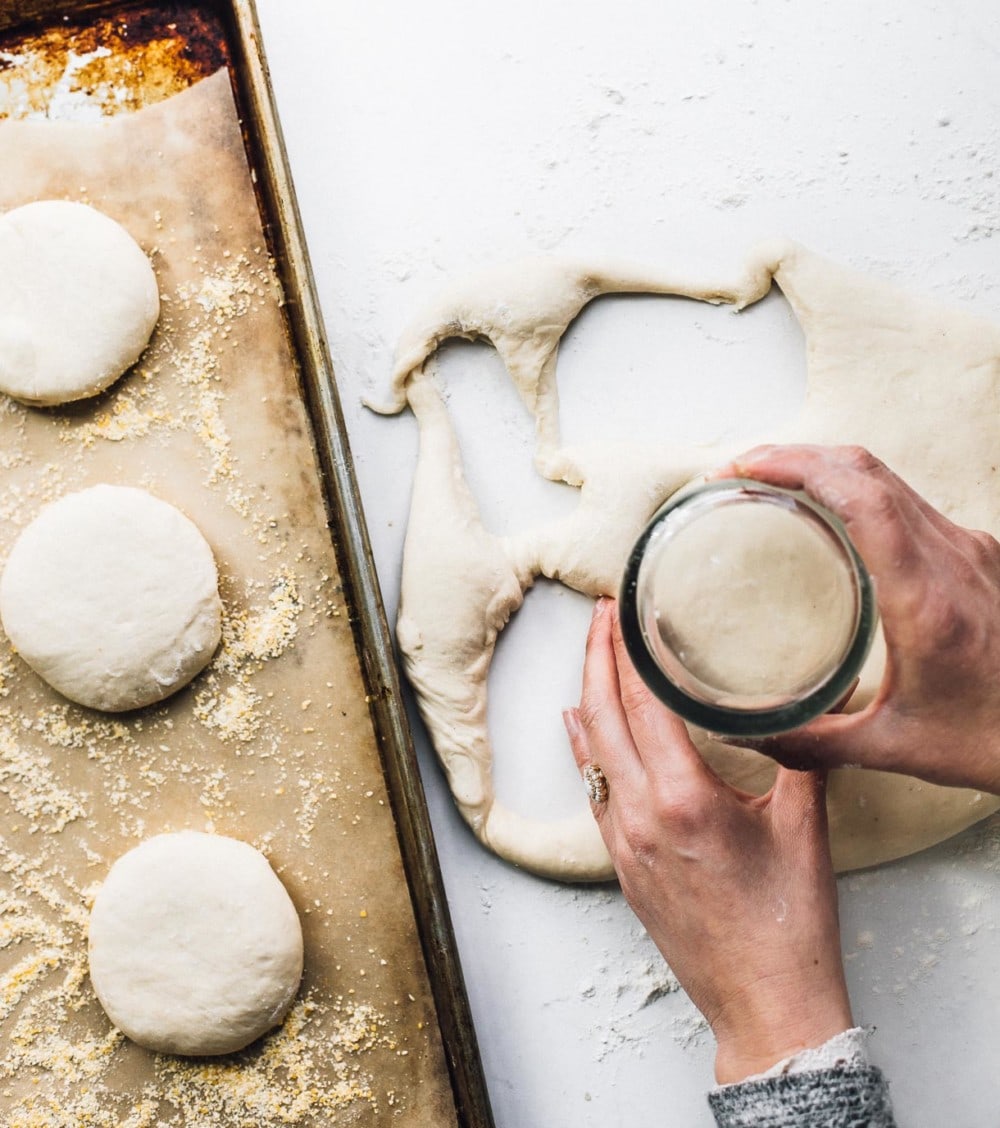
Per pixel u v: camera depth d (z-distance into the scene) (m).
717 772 0.94
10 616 0.95
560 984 1.00
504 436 1.02
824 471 0.76
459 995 0.92
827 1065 0.78
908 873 1.00
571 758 1.00
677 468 0.97
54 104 0.97
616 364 1.02
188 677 0.96
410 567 0.98
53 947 0.96
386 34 1.04
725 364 1.02
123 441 0.98
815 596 0.69
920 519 0.79
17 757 0.96
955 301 1.03
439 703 0.98
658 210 1.03
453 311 0.99
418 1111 0.95
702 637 0.69
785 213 1.03
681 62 1.04
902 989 1.00
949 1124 0.99
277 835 0.96
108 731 0.97
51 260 0.95
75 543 0.95
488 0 1.04
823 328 0.98
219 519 0.97
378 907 0.96
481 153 1.04
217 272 0.97
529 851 0.98
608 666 0.92
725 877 0.84
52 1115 0.95
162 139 0.97
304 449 0.98
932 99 1.04
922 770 0.82
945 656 0.77
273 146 0.92
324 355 0.92
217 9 0.96
